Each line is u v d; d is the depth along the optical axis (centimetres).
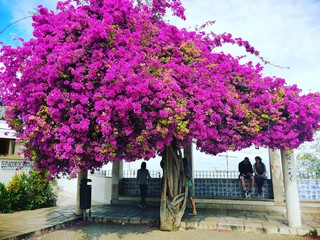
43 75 586
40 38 648
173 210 805
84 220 914
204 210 1055
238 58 807
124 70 562
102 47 609
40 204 1100
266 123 719
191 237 728
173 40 711
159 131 584
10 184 1044
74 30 622
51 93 563
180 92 631
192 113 632
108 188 1264
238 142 737
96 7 684
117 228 823
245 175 1109
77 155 588
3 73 645
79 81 578
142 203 1102
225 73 741
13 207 1031
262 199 1057
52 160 632
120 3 647
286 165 799
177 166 830
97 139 611
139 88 548
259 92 731
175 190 824
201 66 703
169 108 577
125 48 622
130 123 589
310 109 693
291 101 700
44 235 742
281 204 1034
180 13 801
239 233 766
